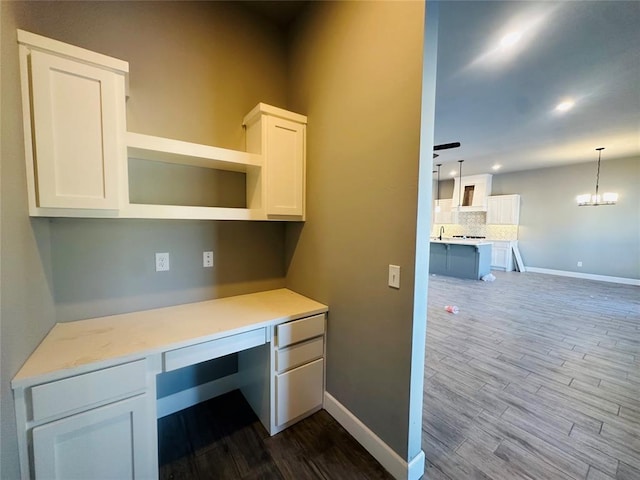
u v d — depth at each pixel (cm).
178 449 157
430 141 129
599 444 163
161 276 177
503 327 351
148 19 164
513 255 782
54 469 101
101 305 158
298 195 201
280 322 163
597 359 269
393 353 141
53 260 142
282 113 188
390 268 141
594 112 359
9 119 95
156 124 169
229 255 206
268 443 162
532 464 149
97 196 124
